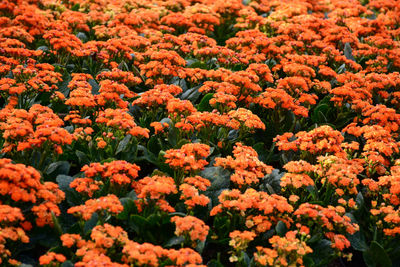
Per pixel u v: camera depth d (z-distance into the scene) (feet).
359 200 16.67
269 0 41.63
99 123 18.54
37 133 14.89
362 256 16.03
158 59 22.86
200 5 33.91
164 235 14.61
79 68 24.88
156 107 19.89
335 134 17.94
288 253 12.84
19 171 12.85
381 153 19.44
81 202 15.34
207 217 15.62
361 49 29.86
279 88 22.40
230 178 16.39
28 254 14.01
